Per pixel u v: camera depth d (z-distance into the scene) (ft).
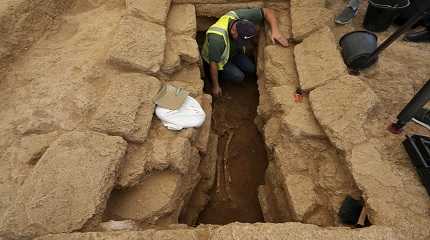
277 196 8.84
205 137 9.29
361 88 8.38
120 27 9.54
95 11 10.94
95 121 7.66
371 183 6.98
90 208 6.17
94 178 6.52
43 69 9.07
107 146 7.06
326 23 10.32
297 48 9.97
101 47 9.59
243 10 11.21
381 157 7.47
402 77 9.45
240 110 12.09
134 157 7.61
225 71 12.36
